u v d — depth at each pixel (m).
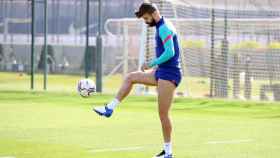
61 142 38.22
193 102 72.94
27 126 46.12
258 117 57.81
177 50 31.20
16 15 128.00
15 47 127.06
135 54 98.00
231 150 36.38
